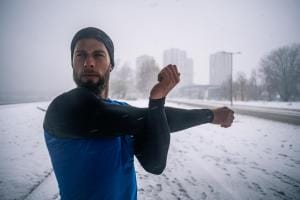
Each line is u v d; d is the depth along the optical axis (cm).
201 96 7481
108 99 99
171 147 725
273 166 525
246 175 463
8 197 354
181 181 429
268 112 1983
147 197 361
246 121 1394
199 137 903
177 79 75
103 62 89
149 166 80
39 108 2172
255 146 732
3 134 910
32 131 979
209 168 508
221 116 106
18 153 617
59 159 78
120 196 84
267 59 4434
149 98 75
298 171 488
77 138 75
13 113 1744
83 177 77
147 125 74
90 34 89
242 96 5153
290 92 4128
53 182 414
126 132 75
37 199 349
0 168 491
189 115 98
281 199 359
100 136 73
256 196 368
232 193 378
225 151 668
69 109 71
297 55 4056
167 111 95
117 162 82
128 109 78
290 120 1396
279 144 759
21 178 433
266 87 4616
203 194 373
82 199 77
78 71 87
